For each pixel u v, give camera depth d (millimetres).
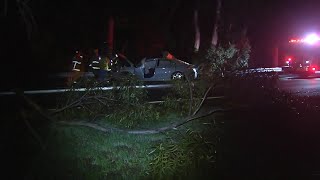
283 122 10789
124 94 9219
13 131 9109
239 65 10438
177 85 9805
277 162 7953
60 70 23375
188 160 7121
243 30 29266
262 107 10875
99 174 7027
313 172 7449
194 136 7438
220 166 7551
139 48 31203
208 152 7520
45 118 9180
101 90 9359
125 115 9250
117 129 8758
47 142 8641
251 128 10133
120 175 7016
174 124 8875
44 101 13758
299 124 10734
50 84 19594
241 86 10445
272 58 29359
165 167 6953
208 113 9602
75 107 9539
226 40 27734
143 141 8914
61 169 7281
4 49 19875
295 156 8375
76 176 6953
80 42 26297
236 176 7184
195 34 29641
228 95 10453
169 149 7152
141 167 7359
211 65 9750
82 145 8602
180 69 21188
